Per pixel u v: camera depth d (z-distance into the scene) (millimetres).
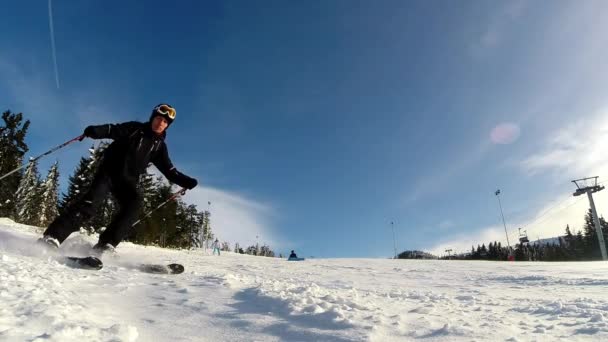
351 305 2652
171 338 1977
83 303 2408
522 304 3340
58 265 3797
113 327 1861
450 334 1976
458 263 13219
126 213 5242
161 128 5383
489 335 1973
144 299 2775
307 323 2180
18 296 2229
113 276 3559
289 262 12188
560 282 5867
